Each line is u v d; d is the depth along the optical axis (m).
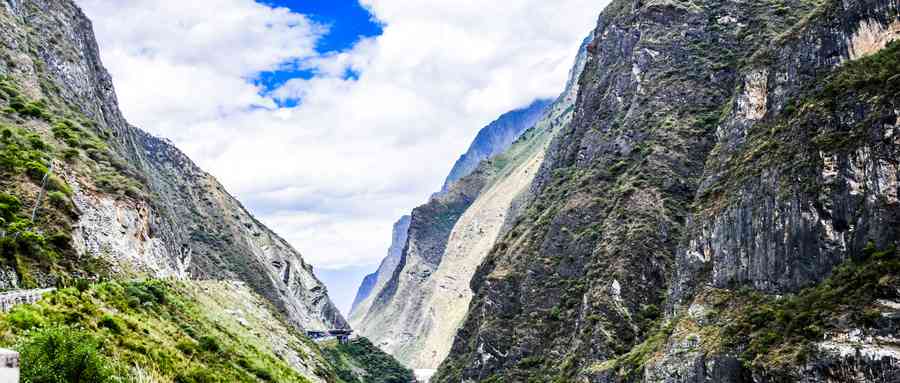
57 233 100.00
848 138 91.06
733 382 88.06
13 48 147.75
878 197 85.25
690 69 153.50
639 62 162.50
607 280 127.38
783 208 96.00
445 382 161.88
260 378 107.31
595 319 123.81
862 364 74.88
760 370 84.44
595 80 186.75
